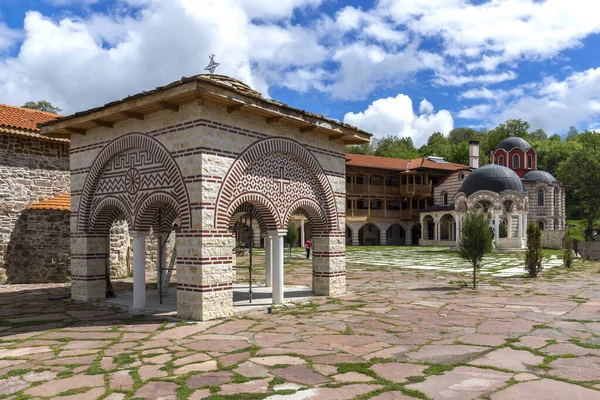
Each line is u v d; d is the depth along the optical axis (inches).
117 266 741.9
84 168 499.2
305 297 510.9
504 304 476.4
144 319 396.8
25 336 340.2
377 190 2180.1
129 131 447.8
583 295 545.3
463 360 270.7
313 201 513.3
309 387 226.1
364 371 249.6
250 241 476.1
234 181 412.8
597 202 2421.3
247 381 235.0
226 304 403.2
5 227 691.4
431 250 1622.8
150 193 432.1
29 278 698.2
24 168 719.7
